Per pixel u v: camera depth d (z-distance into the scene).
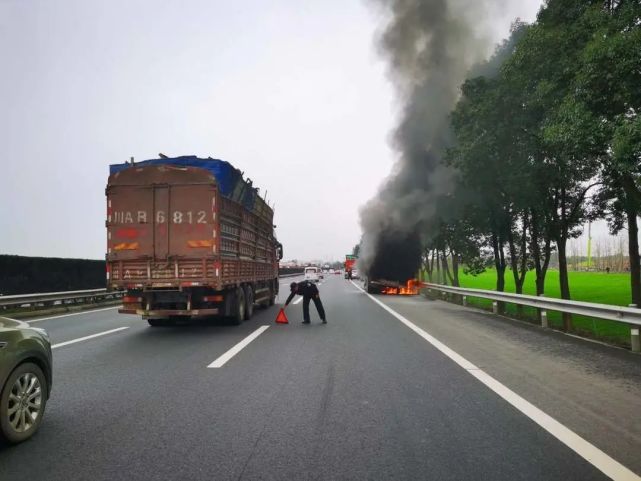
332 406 5.59
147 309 11.95
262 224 17.66
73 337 11.40
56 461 4.03
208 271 11.76
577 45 12.35
